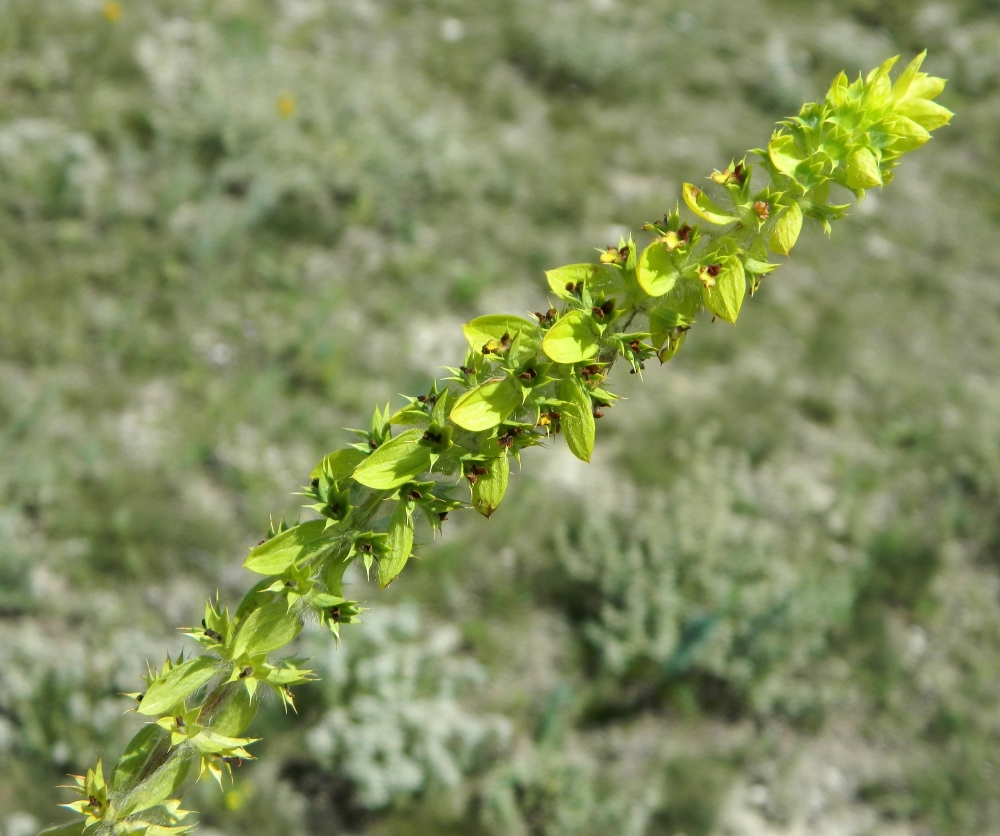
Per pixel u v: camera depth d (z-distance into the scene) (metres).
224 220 7.06
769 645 5.47
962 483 6.77
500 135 8.58
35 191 6.95
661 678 5.47
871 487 6.61
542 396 1.12
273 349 6.51
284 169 7.48
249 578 5.48
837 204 1.15
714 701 5.48
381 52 9.13
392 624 5.32
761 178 1.14
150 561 5.36
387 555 1.12
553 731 5.14
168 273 6.71
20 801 4.45
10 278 6.45
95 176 7.21
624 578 5.64
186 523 5.52
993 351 7.88
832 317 7.77
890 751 5.44
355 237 7.37
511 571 5.78
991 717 5.60
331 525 1.13
